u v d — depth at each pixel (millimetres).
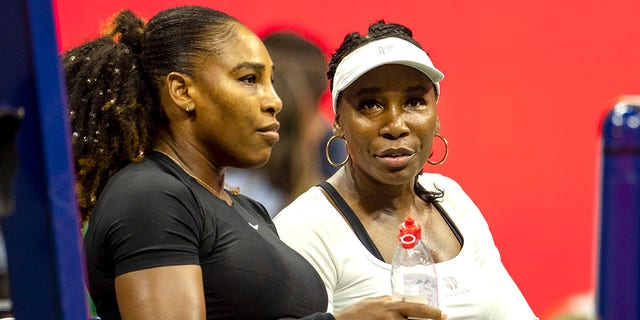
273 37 9125
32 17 3156
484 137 11820
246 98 5016
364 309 4762
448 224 6242
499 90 11859
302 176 9117
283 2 11711
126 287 4598
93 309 5863
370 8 11789
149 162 5012
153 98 5098
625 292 3027
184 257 4660
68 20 11156
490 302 6012
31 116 3199
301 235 5844
